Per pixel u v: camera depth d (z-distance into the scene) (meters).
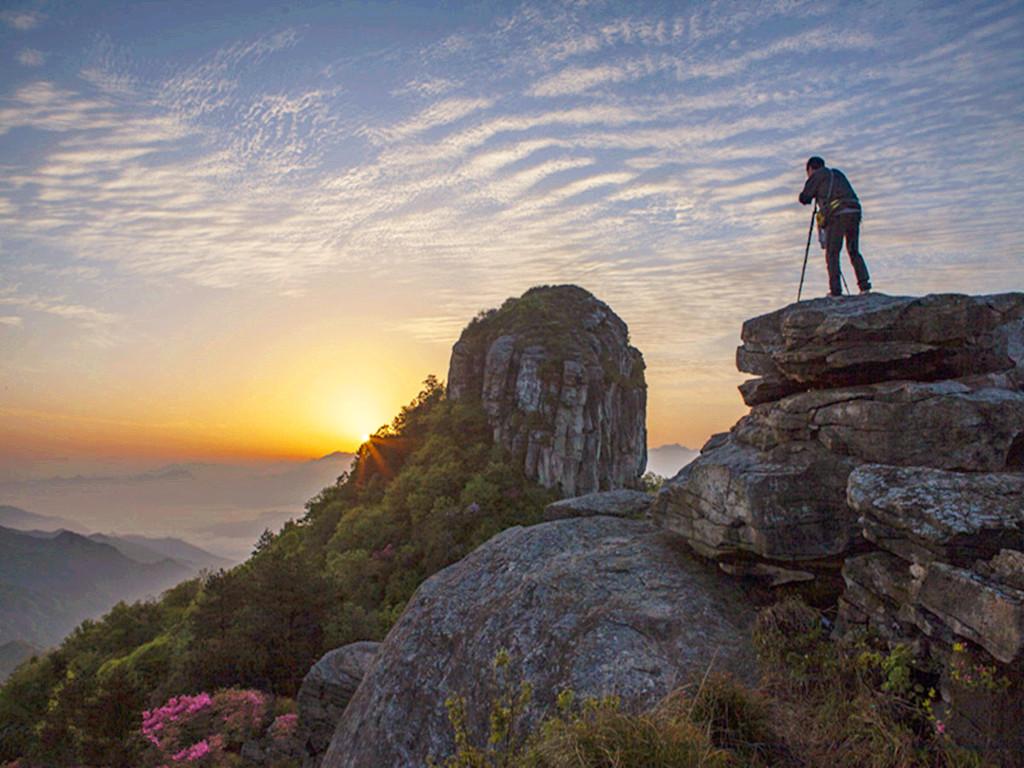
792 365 8.86
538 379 80.00
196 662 30.17
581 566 9.28
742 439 9.31
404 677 9.03
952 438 6.82
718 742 5.14
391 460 95.62
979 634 4.79
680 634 7.21
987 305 7.61
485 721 7.28
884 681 5.61
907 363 7.82
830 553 7.21
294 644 31.42
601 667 6.88
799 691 6.04
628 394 95.56
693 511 9.03
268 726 19.47
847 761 5.03
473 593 10.02
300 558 34.31
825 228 10.45
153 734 18.58
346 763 8.70
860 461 7.46
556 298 100.31
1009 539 5.30
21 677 50.66
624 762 4.45
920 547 5.82
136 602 69.88
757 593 8.14
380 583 59.84
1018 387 7.57
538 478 73.69
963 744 4.79
